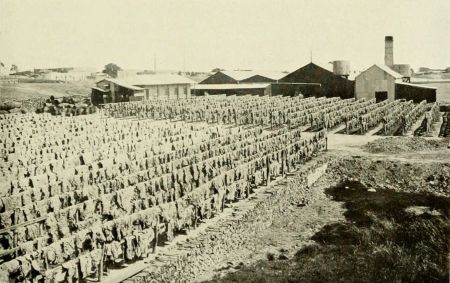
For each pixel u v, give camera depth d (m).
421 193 32.03
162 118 66.81
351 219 27.20
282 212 29.55
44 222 19.91
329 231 25.14
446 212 26.03
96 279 17.56
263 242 24.31
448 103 86.44
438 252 19.05
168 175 26.20
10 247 18.33
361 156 39.91
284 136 41.06
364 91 86.56
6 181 25.23
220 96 93.81
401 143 43.94
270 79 107.62
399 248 19.94
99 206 21.98
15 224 19.98
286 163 34.28
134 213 20.42
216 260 21.56
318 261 20.30
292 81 96.38
